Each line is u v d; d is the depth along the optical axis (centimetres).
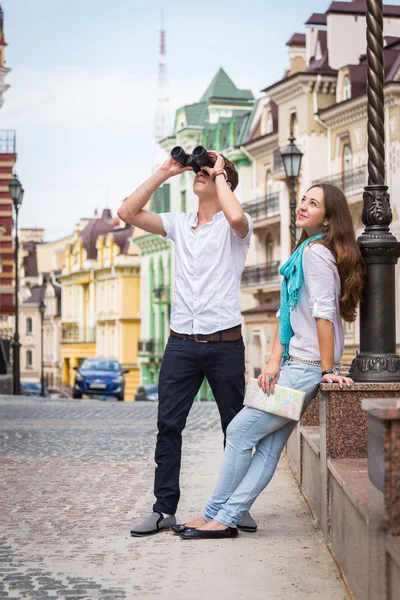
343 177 4419
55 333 10069
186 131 6531
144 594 534
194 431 1652
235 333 697
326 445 617
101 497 864
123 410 2283
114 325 8175
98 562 609
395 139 3962
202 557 618
